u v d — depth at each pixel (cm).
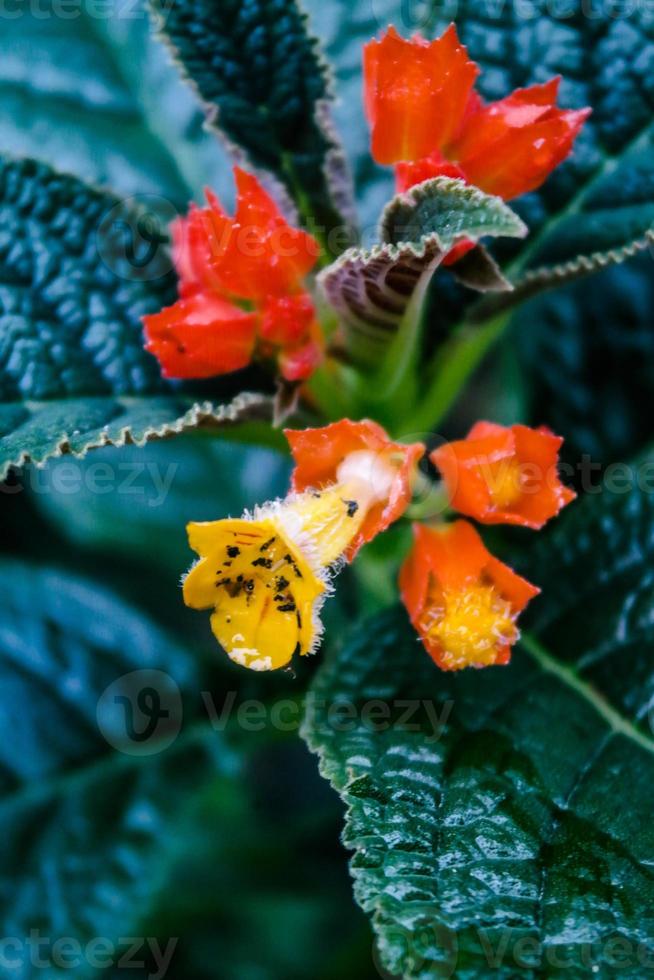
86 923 29
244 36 27
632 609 28
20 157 28
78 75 34
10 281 28
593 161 29
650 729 27
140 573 35
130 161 34
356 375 27
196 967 34
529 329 33
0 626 32
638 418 32
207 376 27
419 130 26
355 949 32
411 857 24
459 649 25
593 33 29
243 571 25
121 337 28
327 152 28
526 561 29
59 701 31
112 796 31
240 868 34
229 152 28
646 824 25
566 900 24
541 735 26
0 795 30
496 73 29
